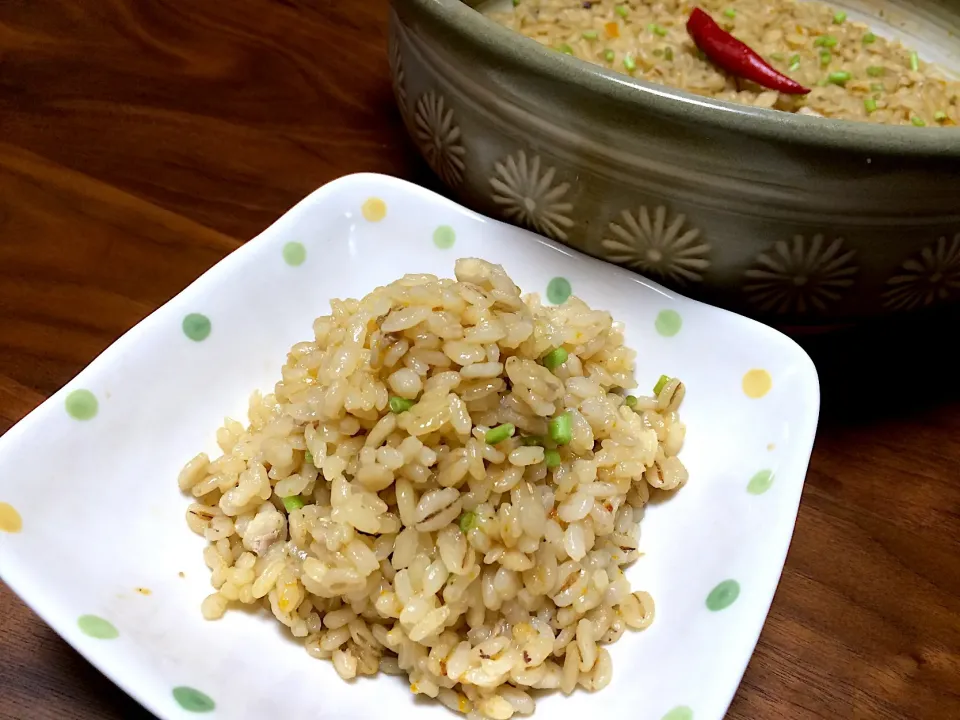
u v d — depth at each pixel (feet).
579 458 0.51
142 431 0.51
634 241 0.59
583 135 0.54
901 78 0.75
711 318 0.56
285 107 0.78
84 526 0.46
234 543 0.50
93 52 0.80
